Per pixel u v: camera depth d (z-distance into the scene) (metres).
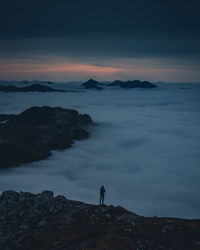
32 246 28.64
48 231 31.41
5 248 29.03
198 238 28.42
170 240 27.97
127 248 26.52
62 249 27.72
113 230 30.72
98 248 26.73
